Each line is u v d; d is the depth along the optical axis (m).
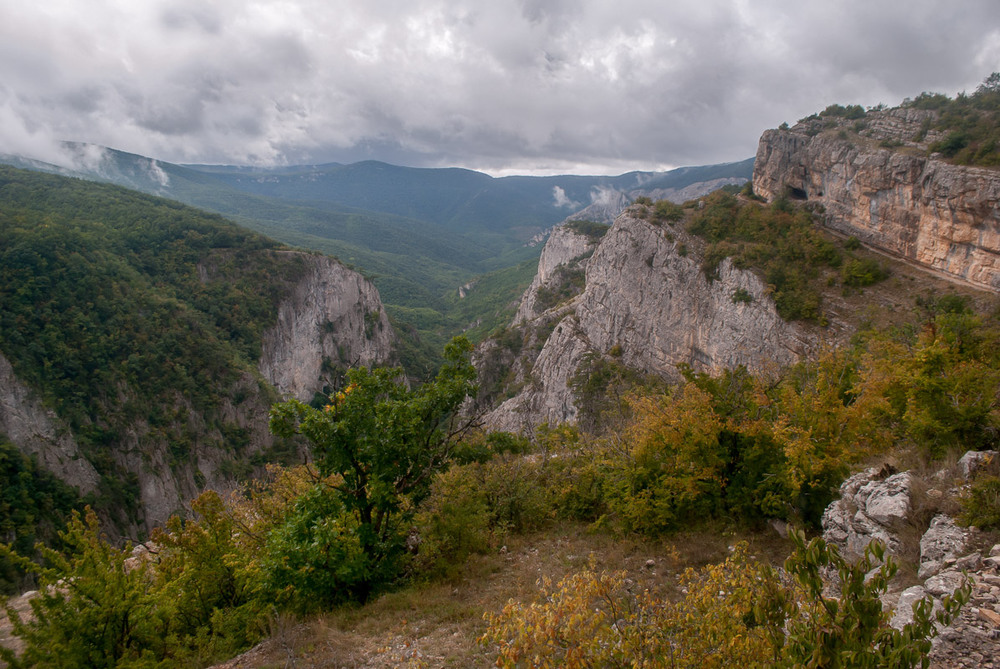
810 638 4.34
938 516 7.97
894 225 44.28
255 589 11.44
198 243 99.56
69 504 54.03
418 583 12.29
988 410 10.03
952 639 5.54
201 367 74.81
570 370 65.81
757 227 52.66
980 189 36.41
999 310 32.81
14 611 9.25
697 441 13.28
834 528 9.87
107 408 62.31
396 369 13.80
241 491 16.44
